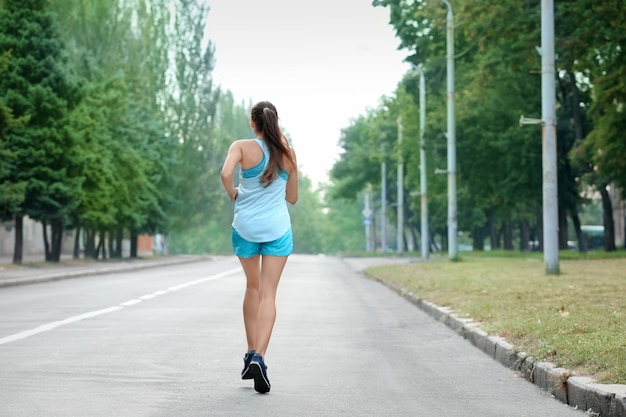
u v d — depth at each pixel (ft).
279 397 33.17
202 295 92.12
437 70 215.51
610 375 32.96
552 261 107.34
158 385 35.19
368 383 37.40
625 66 146.41
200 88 343.87
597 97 156.35
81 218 187.11
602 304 61.46
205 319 64.28
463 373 41.27
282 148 35.12
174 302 81.51
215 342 50.06
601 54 155.02
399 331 60.59
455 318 61.41
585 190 223.51
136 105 265.95
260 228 34.76
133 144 246.06
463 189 235.20
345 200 406.82
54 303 78.48
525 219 316.81
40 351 44.96
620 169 168.04
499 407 32.48
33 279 116.98
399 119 275.59
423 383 37.91
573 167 212.02
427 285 97.76
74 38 224.94
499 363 44.86
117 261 233.35
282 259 35.01
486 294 78.38
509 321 53.88
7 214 156.97
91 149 183.73
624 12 139.95
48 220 166.50
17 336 51.65
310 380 37.83
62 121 162.91
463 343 53.67
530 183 208.64
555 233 107.76
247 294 36.09
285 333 57.47
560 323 49.06
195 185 341.00
